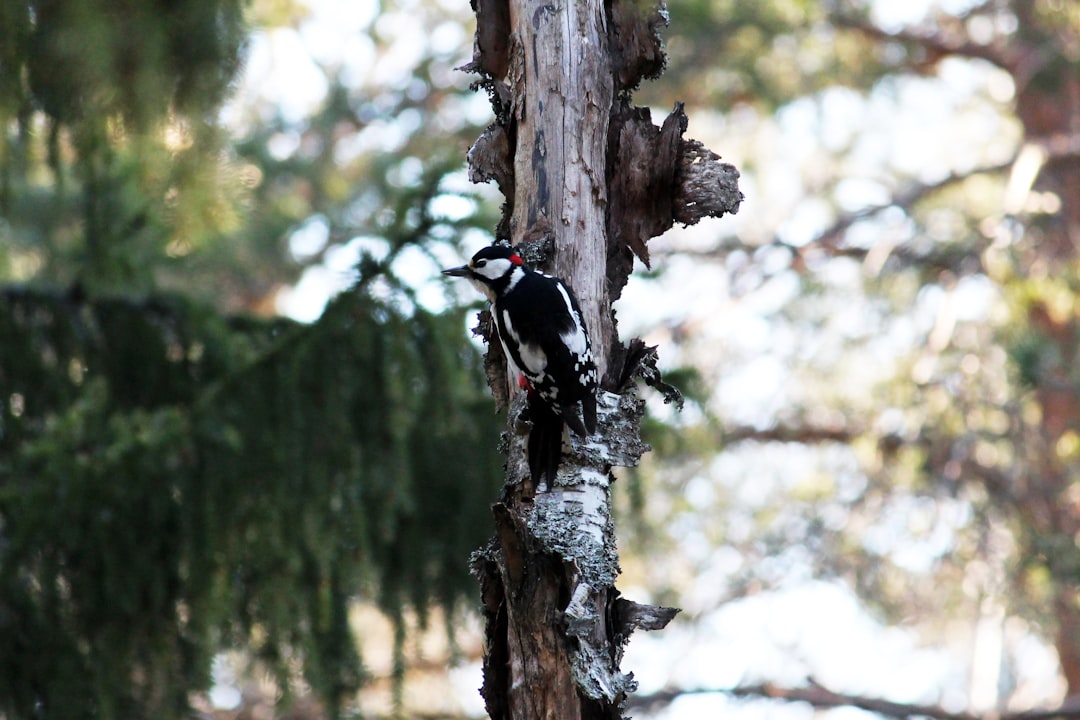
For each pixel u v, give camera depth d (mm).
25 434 11312
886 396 18688
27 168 9914
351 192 21734
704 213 7836
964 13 21797
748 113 22719
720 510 19922
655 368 7535
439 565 11227
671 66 20891
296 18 21172
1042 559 16609
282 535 10305
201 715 10523
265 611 10336
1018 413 17203
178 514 10195
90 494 10008
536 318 7133
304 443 10383
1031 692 21812
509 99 7863
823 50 21547
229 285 19703
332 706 10391
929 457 17828
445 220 10328
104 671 9984
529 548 6680
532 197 7582
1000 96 22984
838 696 18688
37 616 9953
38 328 11594
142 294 11867
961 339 17625
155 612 10164
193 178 8914
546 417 7113
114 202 10789
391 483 10531
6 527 10016
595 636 6758
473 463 11117
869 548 18688
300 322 10531
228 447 10281
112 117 8547
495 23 7844
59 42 7988
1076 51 20562
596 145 7664
